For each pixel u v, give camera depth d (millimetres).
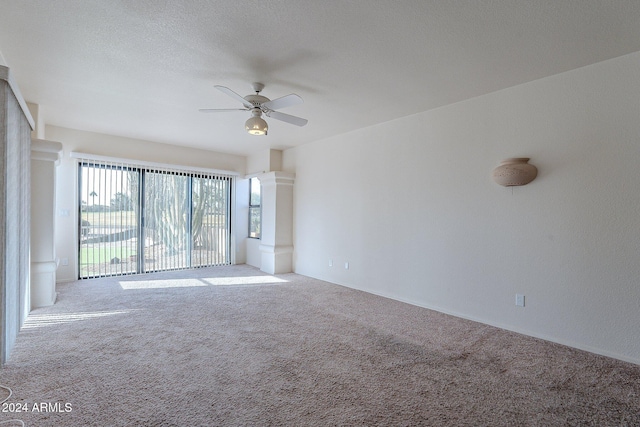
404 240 4145
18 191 2729
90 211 5141
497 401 1959
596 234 2652
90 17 2146
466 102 3533
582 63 2678
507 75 2924
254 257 6707
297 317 3480
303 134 5145
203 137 5402
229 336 2920
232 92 2844
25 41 2451
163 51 2592
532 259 3014
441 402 1942
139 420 1725
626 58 2518
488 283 3320
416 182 4012
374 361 2467
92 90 3400
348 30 2273
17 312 2773
